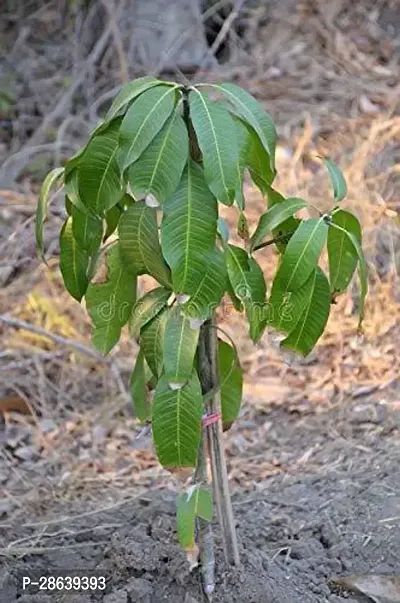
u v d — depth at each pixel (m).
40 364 4.29
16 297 4.71
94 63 6.44
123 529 2.94
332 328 4.33
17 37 6.88
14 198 5.42
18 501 3.37
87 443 3.85
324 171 5.31
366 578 2.60
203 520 2.41
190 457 2.19
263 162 2.21
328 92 6.18
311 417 3.88
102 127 2.09
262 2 6.91
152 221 2.13
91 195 2.11
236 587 2.47
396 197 5.16
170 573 2.54
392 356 4.21
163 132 2.00
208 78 6.38
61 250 2.36
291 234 2.29
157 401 2.17
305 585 2.60
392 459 3.41
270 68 6.46
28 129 6.30
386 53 6.52
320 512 3.00
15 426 3.99
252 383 4.14
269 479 3.40
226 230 2.21
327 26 6.68
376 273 4.57
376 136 5.56
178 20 6.46
